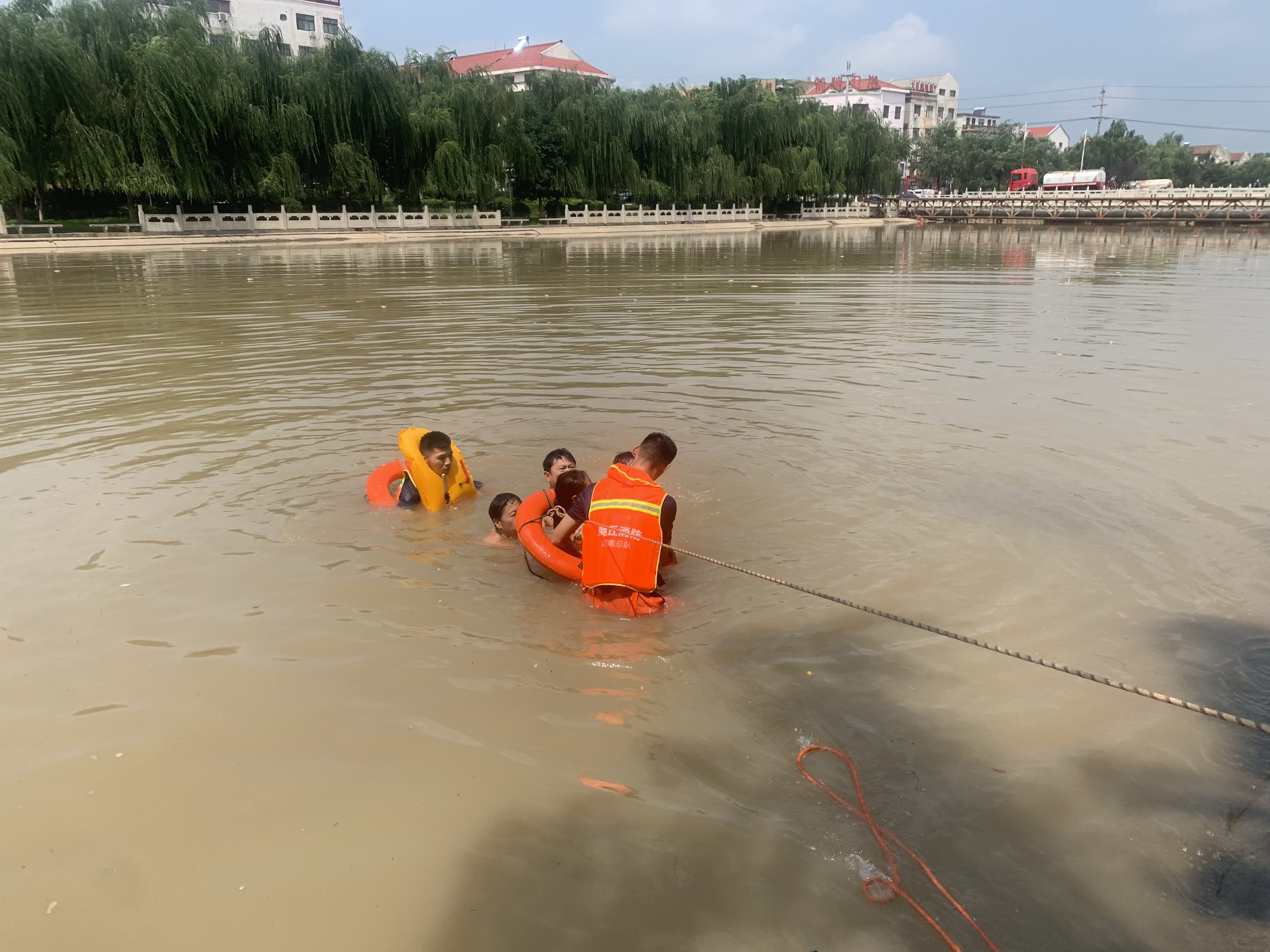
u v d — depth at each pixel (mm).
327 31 76500
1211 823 2547
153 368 9062
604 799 2650
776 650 3559
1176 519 4840
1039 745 2916
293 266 24406
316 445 6258
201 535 4656
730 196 55469
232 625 3695
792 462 5887
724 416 7078
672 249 34125
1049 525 4770
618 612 3865
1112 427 6766
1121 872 2367
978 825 2545
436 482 5031
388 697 3178
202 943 2127
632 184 49375
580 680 3324
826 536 4668
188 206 38812
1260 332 11688
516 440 6434
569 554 4594
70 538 4559
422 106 43438
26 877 2322
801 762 2842
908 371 9023
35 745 2859
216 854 2410
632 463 4375
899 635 3656
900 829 2533
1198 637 3586
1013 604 3883
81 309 14289
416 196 44562
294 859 2396
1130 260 27766
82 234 32812
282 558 4398
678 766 2816
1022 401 7625
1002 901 2273
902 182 81812
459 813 2582
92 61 31984
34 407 7336
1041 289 17891
